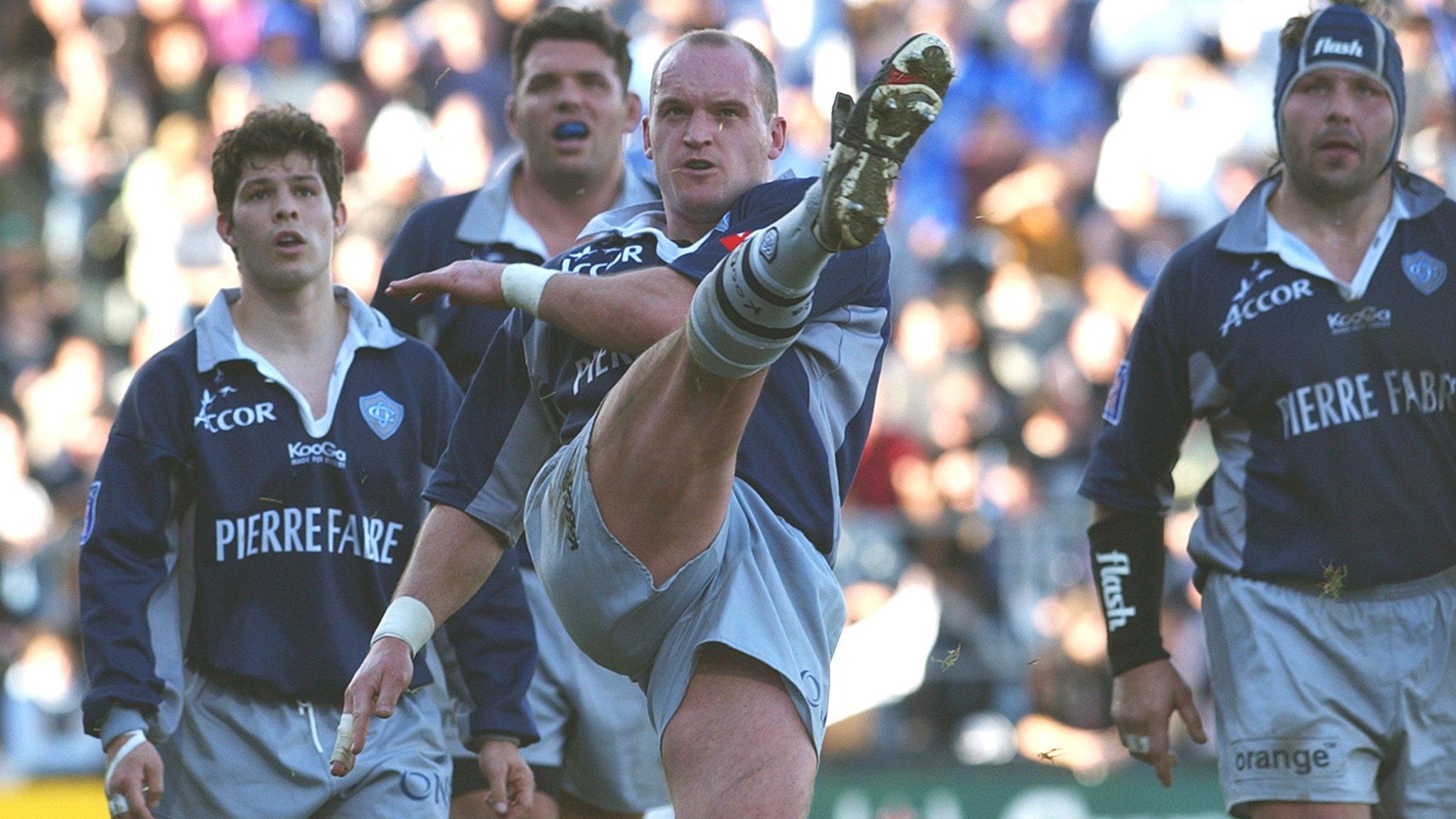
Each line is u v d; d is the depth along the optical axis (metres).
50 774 29.22
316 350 16.58
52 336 41.81
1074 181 43.31
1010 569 32.31
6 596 32.81
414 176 41.09
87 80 46.28
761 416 12.71
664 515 11.80
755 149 13.38
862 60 45.94
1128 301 40.47
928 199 42.72
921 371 37.28
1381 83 16.44
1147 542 17.73
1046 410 37.50
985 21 45.56
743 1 46.78
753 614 11.98
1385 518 16.23
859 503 34.88
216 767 15.77
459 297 12.66
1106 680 30.91
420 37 43.81
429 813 15.97
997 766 29.66
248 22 46.06
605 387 12.76
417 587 13.18
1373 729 16.20
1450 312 16.41
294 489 16.02
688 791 11.77
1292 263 16.62
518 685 16.55
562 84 19.94
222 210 16.66
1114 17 46.09
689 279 12.45
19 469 36.16
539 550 12.66
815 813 29.64
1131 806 29.44
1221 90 44.75
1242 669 16.61
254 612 15.88
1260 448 16.70
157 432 15.95
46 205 44.62
